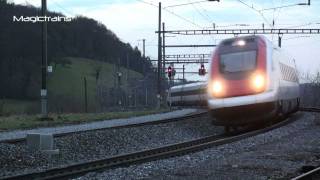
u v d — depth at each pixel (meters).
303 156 19.45
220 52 30.67
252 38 30.94
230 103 29.14
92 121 42.78
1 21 123.38
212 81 30.09
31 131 33.09
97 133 27.48
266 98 29.11
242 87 29.23
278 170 16.20
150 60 110.56
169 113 54.28
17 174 16.34
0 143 22.08
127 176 15.90
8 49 124.62
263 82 29.30
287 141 25.14
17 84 124.00
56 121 40.91
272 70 30.22
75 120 42.38
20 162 19.30
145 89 111.50
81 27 170.12
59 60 148.62
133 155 20.69
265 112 29.56
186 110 59.69
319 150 21.42
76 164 17.84
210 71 30.44
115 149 24.97
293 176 15.20
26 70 126.75
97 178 15.59
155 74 108.56
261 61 29.83
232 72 29.77
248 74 29.47
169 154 20.88
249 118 29.61
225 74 29.84
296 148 22.02
